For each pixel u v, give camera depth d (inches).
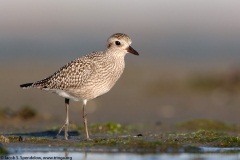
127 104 998.4
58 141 613.9
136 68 1291.8
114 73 634.2
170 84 1144.8
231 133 720.3
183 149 580.1
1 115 815.1
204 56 1482.5
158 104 1009.5
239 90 1112.2
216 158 543.8
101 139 624.7
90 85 621.3
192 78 1165.7
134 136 663.8
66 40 1619.1
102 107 962.1
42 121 810.8
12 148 575.5
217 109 968.3
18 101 977.5
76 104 952.9
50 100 1001.5
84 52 1496.1
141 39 1657.2
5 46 1530.5
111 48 632.4
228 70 1193.4
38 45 1563.7
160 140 625.9
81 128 711.1
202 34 1742.1
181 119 868.6
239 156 553.9
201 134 663.1
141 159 535.5
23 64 1337.4
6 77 1194.6
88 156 546.6
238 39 1700.3
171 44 1626.5
